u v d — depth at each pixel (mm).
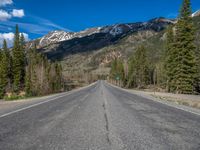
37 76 47406
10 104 18141
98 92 39375
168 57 43281
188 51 36062
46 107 15461
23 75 69562
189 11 37062
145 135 7480
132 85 85562
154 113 12930
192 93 36000
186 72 35938
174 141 6738
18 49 69312
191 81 35875
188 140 6863
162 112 13383
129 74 88562
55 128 8414
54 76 59969
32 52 77938
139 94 35438
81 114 12234
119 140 6793
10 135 7234
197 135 7520
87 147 6000
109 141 6656
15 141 6512
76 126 8859
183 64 35969
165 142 6617
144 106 16859
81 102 19828
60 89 57812
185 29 36562
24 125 8898
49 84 51688
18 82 66750
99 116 11594
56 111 13344
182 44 36094
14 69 68125
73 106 16344
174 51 38438
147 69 78938
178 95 31344
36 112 12750
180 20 37375
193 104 18594
